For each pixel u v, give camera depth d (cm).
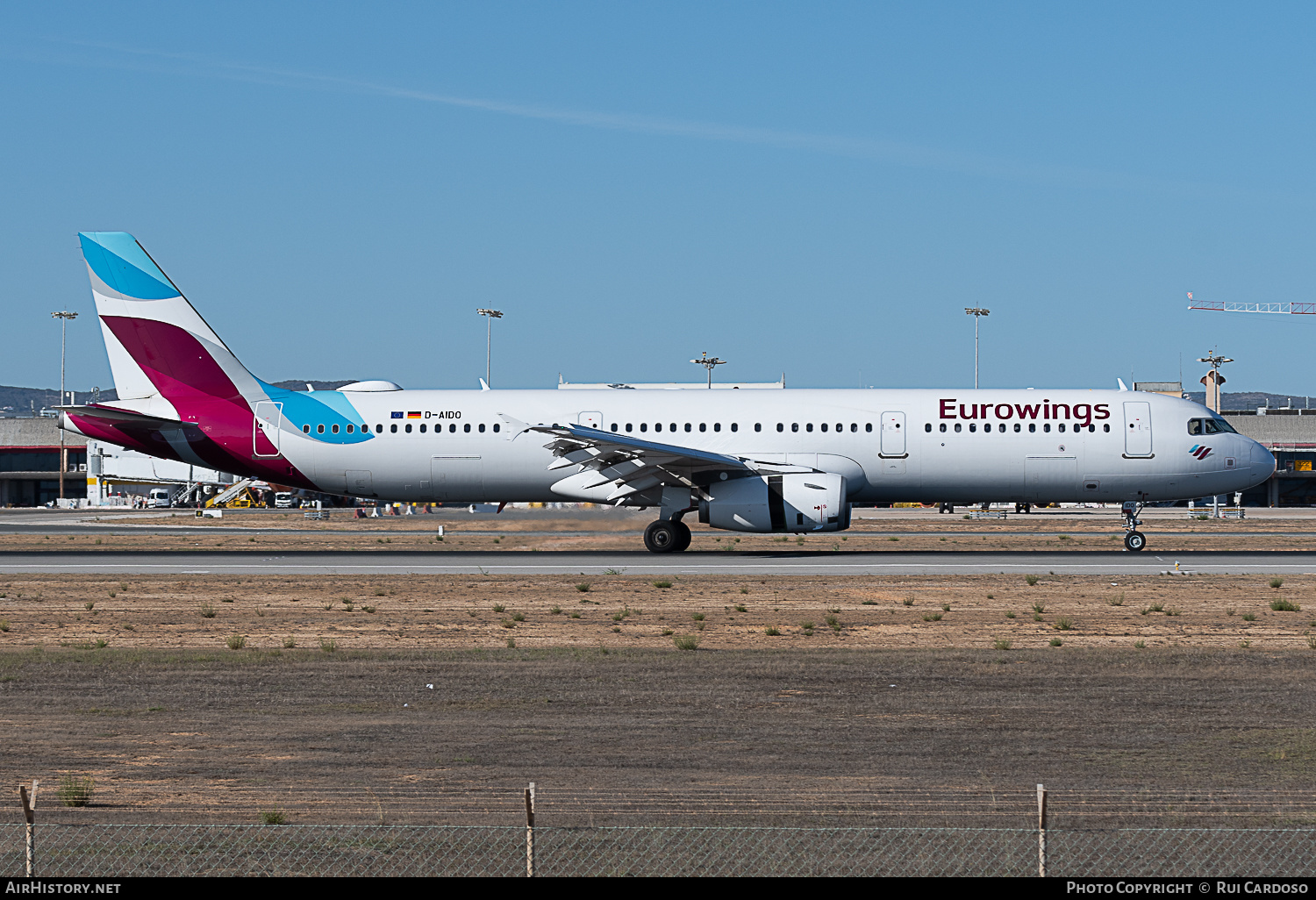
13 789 3192
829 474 10006
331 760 3512
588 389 10762
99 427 10575
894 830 2803
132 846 2673
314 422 10569
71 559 10362
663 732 3897
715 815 2941
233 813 2956
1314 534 14362
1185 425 10294
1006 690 4584
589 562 9750
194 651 5509
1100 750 3656
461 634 6034
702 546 11612
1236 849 2669
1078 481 10294
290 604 7175
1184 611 6819
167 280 10638
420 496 10756
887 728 3953
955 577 8506
